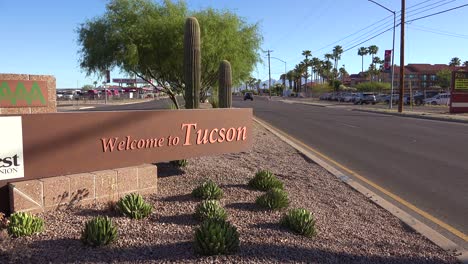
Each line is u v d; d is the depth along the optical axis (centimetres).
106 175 577
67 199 543
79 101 6938
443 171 1008
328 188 784
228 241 423
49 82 822
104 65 1714
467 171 1009
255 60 1916
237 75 1888
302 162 1064
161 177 748
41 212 523
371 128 2164
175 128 720
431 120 2917
